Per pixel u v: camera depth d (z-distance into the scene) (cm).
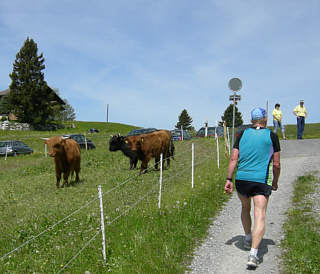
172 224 672
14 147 2806
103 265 514
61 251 573
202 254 564
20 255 588
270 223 689
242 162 521
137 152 1436
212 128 3005
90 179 1398
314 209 729
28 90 5922
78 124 8194
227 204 842
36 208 941
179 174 1255
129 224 680
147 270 496
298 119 2072
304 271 477
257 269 502
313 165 1206
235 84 1469
